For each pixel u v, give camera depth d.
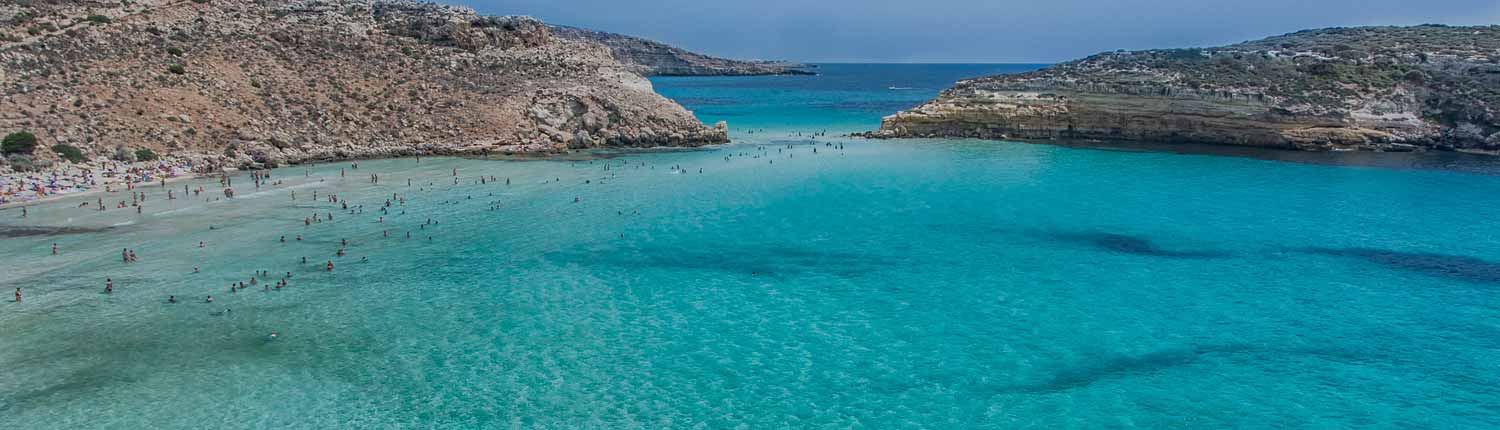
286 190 72.88
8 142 74.06
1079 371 36.41
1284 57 112.00
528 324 41.69
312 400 33.44
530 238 58.28
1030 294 46.34
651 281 48.78
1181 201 70.06
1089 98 109.69
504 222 62.81
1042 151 100.75
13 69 87.44
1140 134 106.25
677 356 37.97
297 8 128.38
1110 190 75.12
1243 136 100.19
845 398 33.97
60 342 38.47
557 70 123.19
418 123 99.12
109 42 98.69
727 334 40.62
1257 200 70.06
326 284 47.44
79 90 86.69
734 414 32.66
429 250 54.78
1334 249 54.72
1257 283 47.84
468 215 64.94
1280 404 33.16
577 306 44.41
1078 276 49.53
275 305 43.84
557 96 109.94
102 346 38.12
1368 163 88.31
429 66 115.31
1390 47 113.50
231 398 33.50
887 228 61.44
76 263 50.22
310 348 38.41
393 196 71.38
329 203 68.19
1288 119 97.88
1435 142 95.00
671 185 78.44
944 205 69.25
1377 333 40.12
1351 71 103.94
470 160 91.88
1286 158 92.19
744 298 45.84
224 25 111.81
